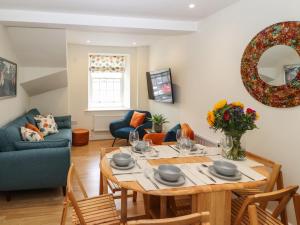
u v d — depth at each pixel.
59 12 3.19
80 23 3.29
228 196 1.62
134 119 5.53
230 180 1.65
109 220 1.73
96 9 3.05
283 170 2.32
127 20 3.43
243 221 1.76
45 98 5.34
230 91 2.99
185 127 3.06
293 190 1.59
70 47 5.71
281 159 2.34
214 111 2.08
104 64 6.09
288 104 2.23
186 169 1.82
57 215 2.58
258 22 2.53
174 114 4.63
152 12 3.18
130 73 6.21
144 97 6.24
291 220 2.24
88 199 1.99
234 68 2.90
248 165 1.99
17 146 2.83
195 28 3.69
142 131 5.06
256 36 2.52
